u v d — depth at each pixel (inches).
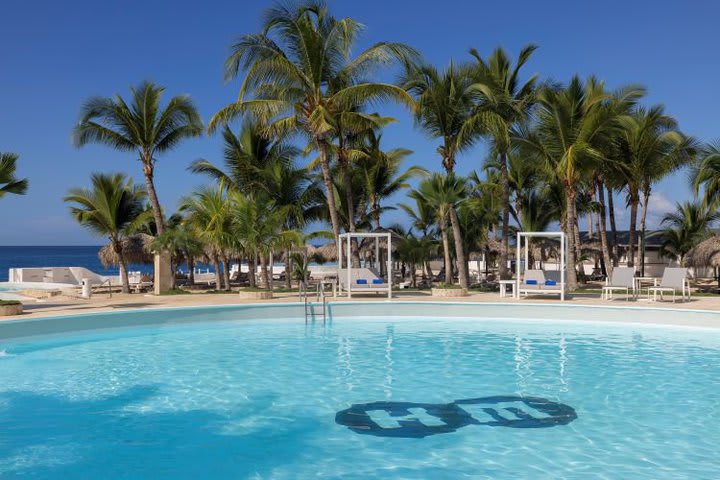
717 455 189.9
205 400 262.8
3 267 3444.9
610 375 310.0
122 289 941.8
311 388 284.2
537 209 1200.8
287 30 732.0
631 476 171.9
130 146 867.4
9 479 174.9
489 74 861.8
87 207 925.2
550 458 187.9
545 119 824.9
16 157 514.6
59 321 462.9
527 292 650.2
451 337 445.7
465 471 177.5
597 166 848.3
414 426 223.1
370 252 1117.7
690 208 1170.6
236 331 488.1
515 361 349.4
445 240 980.6
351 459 188.7
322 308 575.5
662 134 851.4
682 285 599.8
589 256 1357.0
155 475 177.5
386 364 342.0
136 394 274.5
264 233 739.4
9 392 279.1
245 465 185.0
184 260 1159.0
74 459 191.0
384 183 1024.2
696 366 333.1
